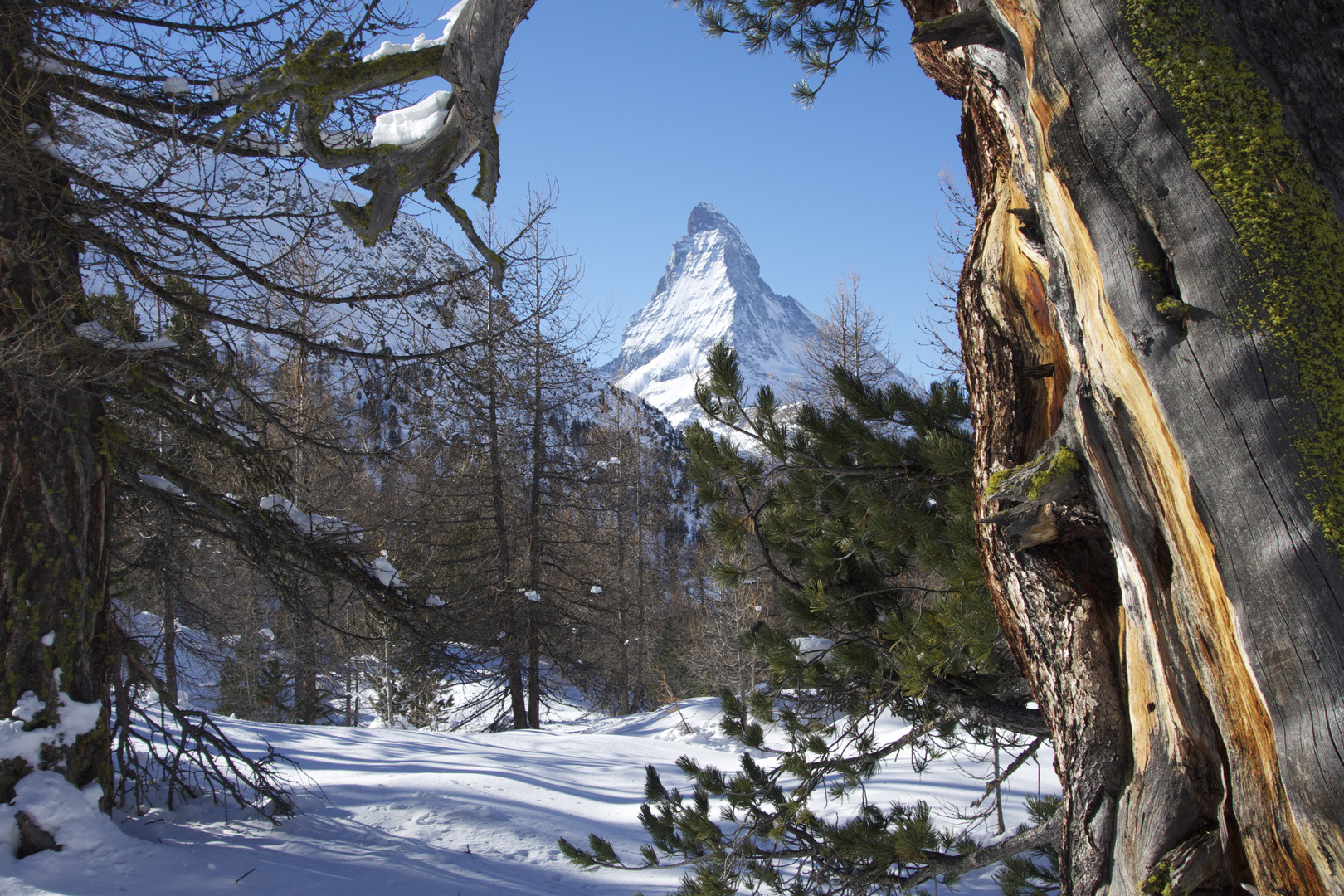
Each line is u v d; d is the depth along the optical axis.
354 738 11.09
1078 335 1.72
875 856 3.66
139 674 5.89
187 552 8.76
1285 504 1.27
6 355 4.33
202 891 4.68
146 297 5.73
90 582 5.30
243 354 6.56
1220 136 1.37
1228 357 1.33
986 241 2.38
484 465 16.44
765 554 4.34
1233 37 1.39
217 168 5.06
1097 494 1.77
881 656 4.02
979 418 2.35
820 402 16.22
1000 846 3.52
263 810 6.54
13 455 4.93
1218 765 1.61
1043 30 1.57
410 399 7.44
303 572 6.63
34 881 4.33
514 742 12.26
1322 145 1.34
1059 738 2.03
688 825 4.23
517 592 16.28
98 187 4.99
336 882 5.31
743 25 5.55
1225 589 1.36
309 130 2.94
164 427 6.53
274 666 19.28
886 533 3.67
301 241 5.54
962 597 3.20
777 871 4.22
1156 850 1.67
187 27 5.36
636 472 26.61
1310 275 1.30
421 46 2.79
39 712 4.91
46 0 4.86
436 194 3.15
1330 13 1.38
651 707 26.34
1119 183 1.46
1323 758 1.23
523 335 7.80
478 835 6.93
